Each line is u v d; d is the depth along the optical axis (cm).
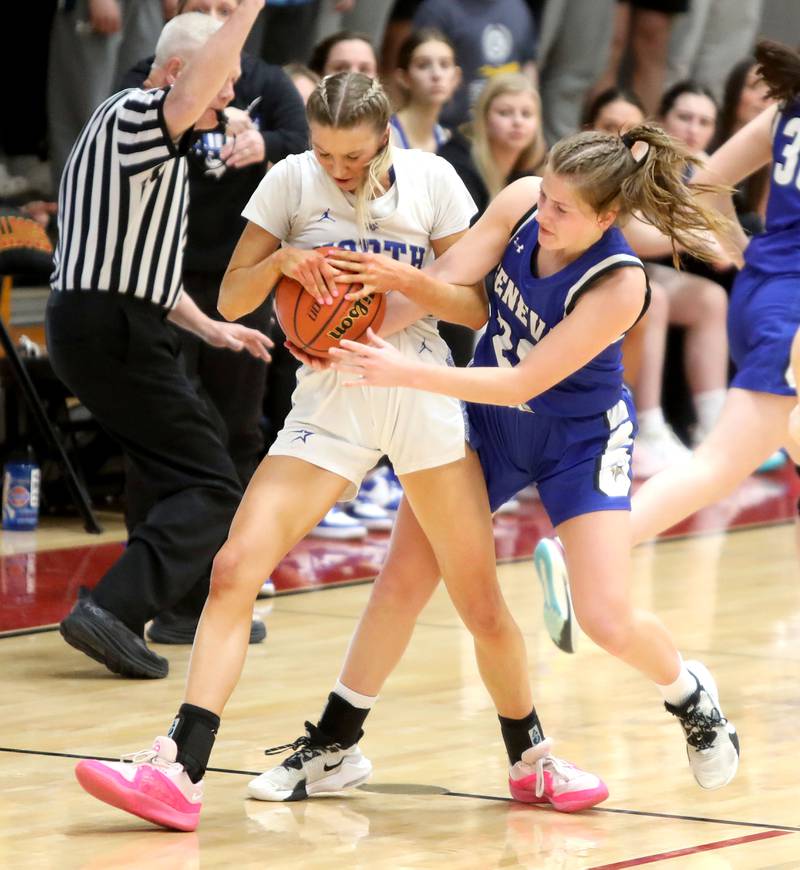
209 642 870
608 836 867
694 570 1641
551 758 923
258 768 991
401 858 829
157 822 859
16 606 1434
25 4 1981
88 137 1207
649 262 2169
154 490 1260
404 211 888
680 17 2444
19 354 1820
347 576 1602
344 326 853
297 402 908
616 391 909
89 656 1217
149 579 1222
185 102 1136
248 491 887
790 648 1314
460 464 897
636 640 884
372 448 895
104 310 1215
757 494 2100
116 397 1237
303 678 1212
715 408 2172
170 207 1217
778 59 1185
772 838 860
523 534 1836
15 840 850
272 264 852
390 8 2195
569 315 855
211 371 1428
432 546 909
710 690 945
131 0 1975
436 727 1091
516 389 842
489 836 868
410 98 1847
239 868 809
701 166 862
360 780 953
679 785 962
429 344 909
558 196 830
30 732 1063
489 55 2062
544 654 1300
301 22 2123
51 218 2003
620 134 860
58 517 1873
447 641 1347
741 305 1206
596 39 2358
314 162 884
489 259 891
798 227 1198
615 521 892
